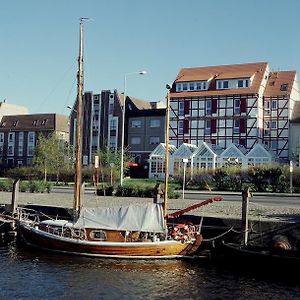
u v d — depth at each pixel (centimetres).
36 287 1814
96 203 3350
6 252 2438
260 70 7662
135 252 2288
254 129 7319
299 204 3319
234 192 4538
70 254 2384
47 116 9906
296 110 7569
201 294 1781
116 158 6488
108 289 1816
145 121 8425
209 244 2362
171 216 2434
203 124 7694
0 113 10431
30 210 3012
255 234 2311
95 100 8812
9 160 10031
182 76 8156
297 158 6712
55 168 6938
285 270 2067
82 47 3008
